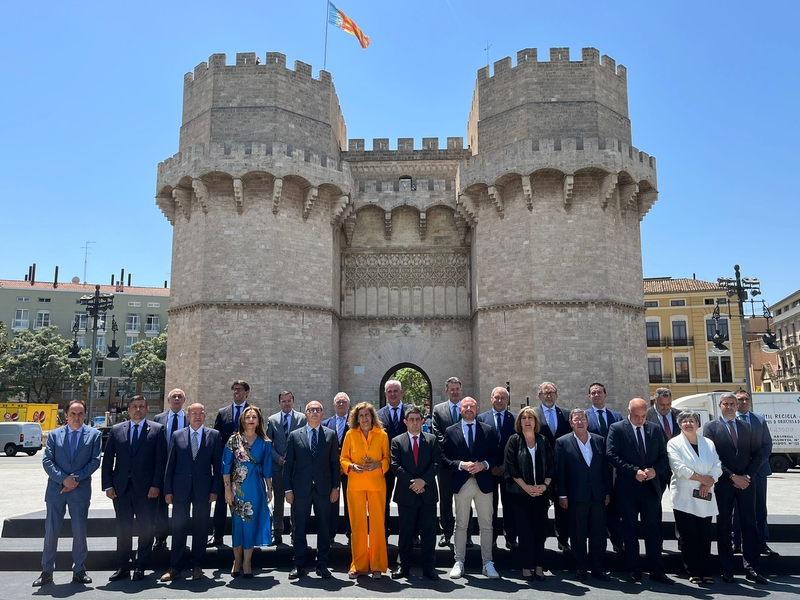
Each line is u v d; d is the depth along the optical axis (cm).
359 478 1229
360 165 4088
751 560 1206
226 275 3250
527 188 3238
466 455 1262
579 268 3241
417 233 3912
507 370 3275
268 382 3166
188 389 3231
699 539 1188
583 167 3200
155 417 1501
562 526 1320
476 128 3862
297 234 3381
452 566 1324
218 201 3316
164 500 1325
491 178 3362
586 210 3284
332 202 3541
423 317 3841
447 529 1375
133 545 1426
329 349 3431
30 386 7275
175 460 1241
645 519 1211
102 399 8075
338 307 3775
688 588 1149
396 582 1185
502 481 1291
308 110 3544
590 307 3209
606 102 3459
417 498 1222
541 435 1241
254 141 3356
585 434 1249
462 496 1242
